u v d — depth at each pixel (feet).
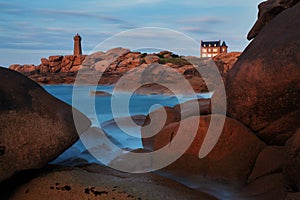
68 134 11.23
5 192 9.84
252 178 11.94
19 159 9.87
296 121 13.09
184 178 12.28
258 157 12.55
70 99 53.57
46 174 10.37
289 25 14.07
